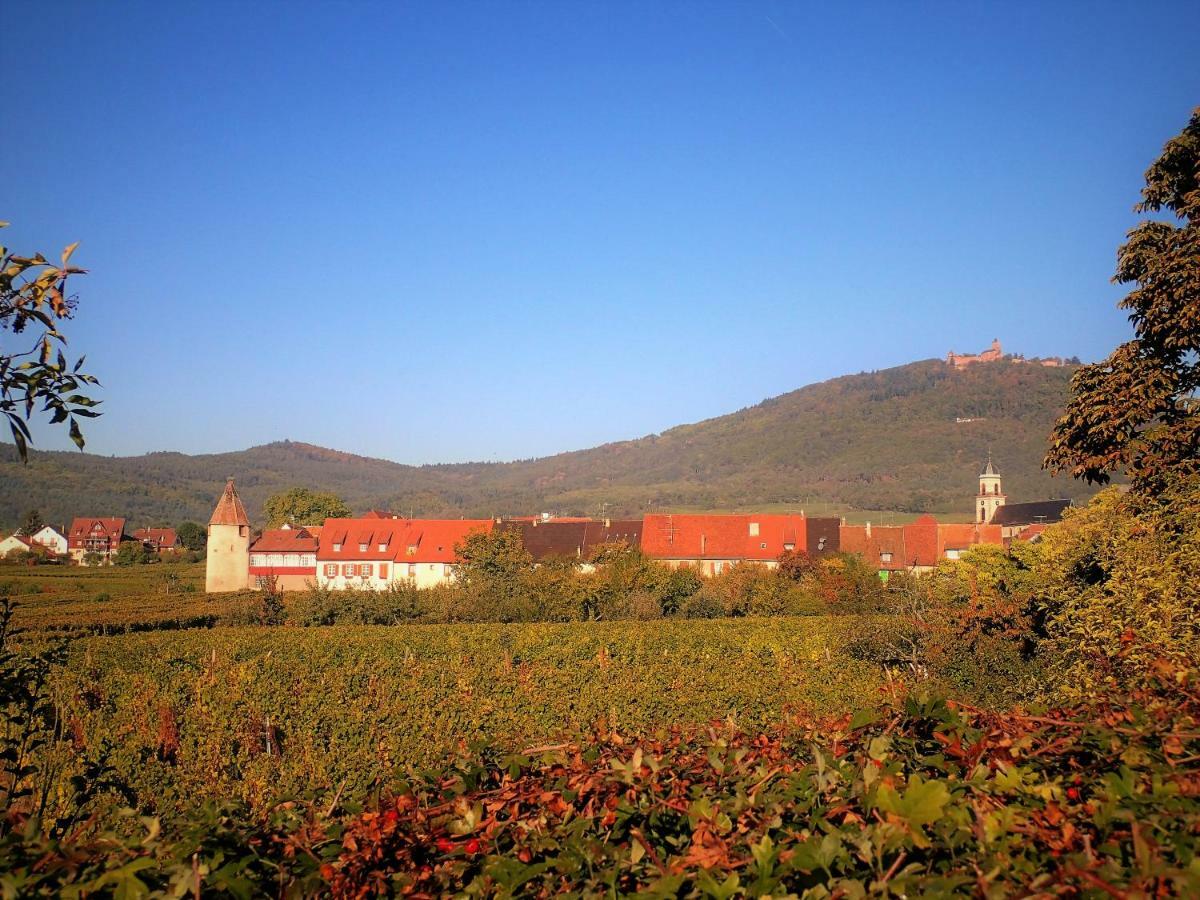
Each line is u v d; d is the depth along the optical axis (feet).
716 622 128.57
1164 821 9.65
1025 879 9.17
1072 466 72.49
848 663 81.35
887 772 11.59
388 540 273.33
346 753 63.93
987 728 12.86
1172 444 62.59
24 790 20.03
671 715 71.41
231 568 263.29
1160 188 69.97
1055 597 56.95
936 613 71.87
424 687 80.18
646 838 11.60
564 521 282.77
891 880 9.25
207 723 65.77
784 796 11.63
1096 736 11.69
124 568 358.02
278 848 12.00
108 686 76.69
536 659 102.17
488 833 11.71
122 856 10.89
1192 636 35.40
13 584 255.50
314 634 120.67
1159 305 65.00
